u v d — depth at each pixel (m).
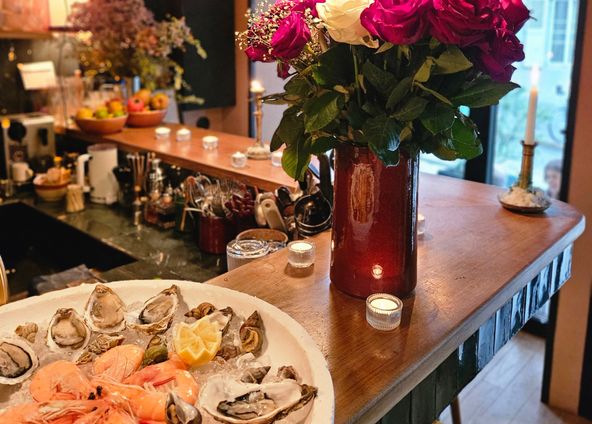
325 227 1.53
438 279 1.22
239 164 2.04
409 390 0.93
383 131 0.92
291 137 1.08
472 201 1.74
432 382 1.02
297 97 1.03
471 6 0.83
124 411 0.76
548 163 3.18
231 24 3.76
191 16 3.51
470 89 0.96
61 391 0.81
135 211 2.41
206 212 1.95
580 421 2.57
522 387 2.78
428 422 1.03
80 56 3.04
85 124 2.67
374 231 1.08
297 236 1.60
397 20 0.84
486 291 1.16
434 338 1.00
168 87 3.15
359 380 0.89
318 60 0.98
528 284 1.34
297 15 0.97
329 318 1.07
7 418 0.75
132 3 2.88
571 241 1.53
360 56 0.95
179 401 0.73
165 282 1.07
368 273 1.11
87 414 0.75
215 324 0.94
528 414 2.60
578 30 2.29
